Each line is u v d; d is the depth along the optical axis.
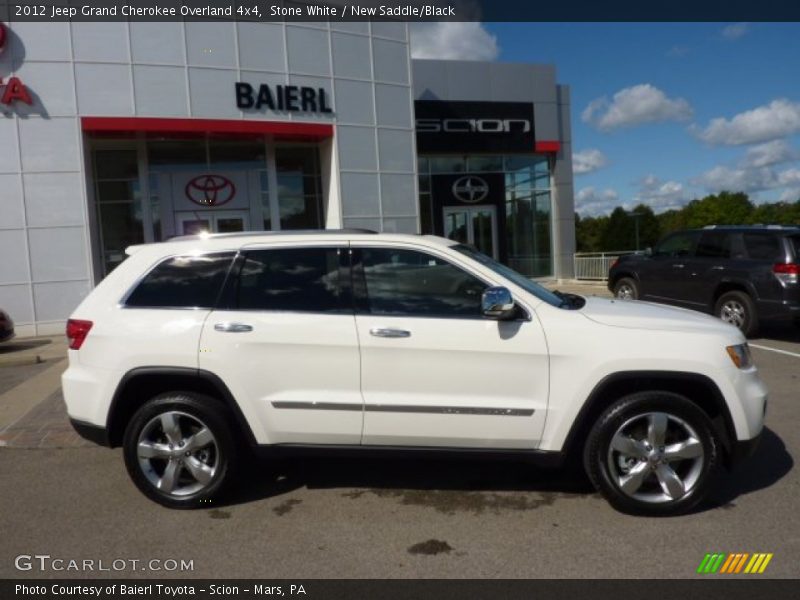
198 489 4.32
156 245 4.57
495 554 3.63
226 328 4.19
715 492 4.40
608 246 70.31
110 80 13.34
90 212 13.73
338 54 15.35
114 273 4.52
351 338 4.12
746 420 4.02
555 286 21.62
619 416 3.99
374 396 4.12
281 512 4.26
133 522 4.16
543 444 4.10
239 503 4.41
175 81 13.74
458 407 4.06
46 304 13.33
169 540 3.90
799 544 3.65
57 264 13.34
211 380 4.18
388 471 4.96
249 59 14.33
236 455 4.34
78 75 13.16
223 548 3.78
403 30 16.28
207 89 13.98
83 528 4.09
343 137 15.48
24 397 7.76
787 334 10.83
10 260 13.09
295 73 14.81
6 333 11.58
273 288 4.31
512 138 21.27
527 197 22.30
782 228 10.07
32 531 4.06
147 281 4.42
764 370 8.12
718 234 10.89
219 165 15.91
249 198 16.11
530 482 4.68
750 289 10.00
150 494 4.34
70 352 4.44
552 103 21.81
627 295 12.91
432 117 20.39
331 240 4.37
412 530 3.96
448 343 4.06
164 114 13.69
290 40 14.73
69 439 5.94
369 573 3.46
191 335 4.21
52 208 13.23
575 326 4.06
